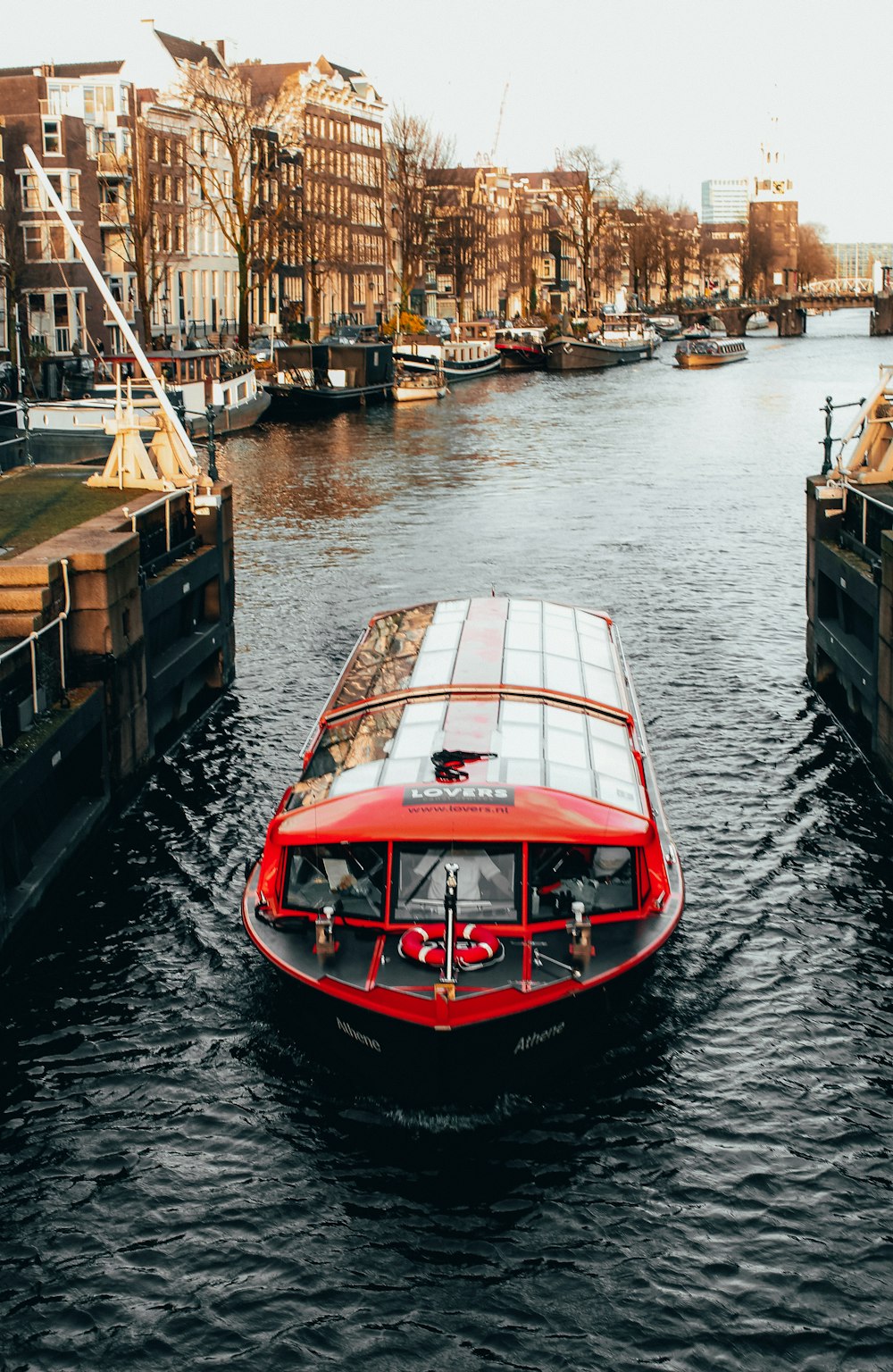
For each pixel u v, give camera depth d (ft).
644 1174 46.21
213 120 311.47
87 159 272.72
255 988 56.75
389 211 481.05
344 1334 40.16
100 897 63.77
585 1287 41.73
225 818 72.33
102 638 69.26
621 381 376.48
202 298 342.85
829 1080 50.96
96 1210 44.78
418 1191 45.55
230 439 239.30
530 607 75.77
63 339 271.90
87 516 86.74
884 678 72.59
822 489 88.99
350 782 54.34
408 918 49.96
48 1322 40.60
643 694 91.56
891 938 60.49
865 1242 43.21
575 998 47.09
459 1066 46.03
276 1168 46.57
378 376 311.68
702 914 62.44
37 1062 51.98
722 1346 39.68
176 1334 40.22
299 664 99.50
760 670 96.84
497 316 579.48
